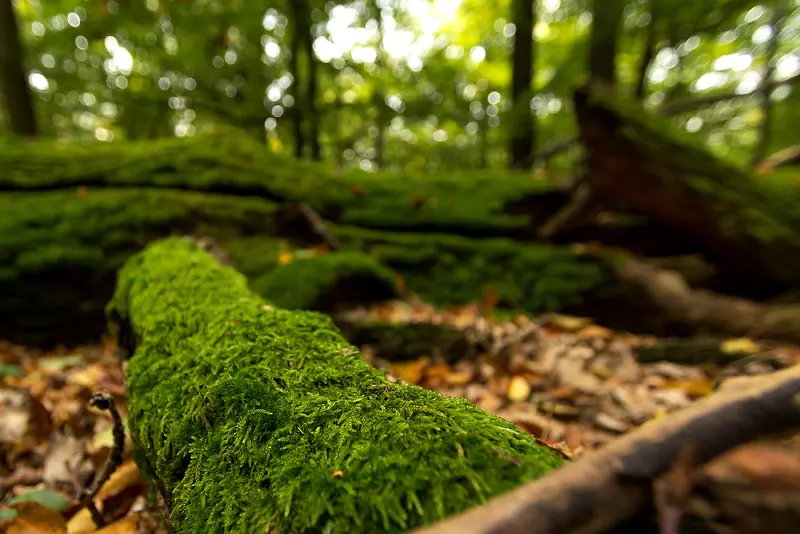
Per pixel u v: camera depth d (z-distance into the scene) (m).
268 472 0.91
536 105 8.71
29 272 3.75
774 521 0.53
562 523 0.56
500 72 12.49
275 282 3.49
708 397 0.74
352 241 4.80
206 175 4.79
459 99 8.24
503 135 9.06
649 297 4.25
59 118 11.58
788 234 4.22
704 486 0.59
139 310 1.97
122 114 7.70
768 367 2.51
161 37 7.64
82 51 7.95
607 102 4.12
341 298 3.68
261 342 1.36
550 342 3.23
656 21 7.56
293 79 8.19
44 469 1.94
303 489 0.82
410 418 0.93
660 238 5.14
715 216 4.23
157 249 2.88
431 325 3.15
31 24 9.58
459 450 0.81
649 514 0.62
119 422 1.55
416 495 0.74
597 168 4.50
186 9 6.77
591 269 4.55
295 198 5.02
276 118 7.81
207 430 1.15
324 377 1.16
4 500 1.81
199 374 1.31
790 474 0.55
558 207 5.41
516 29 8.47
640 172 4.25
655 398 2.45
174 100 7.39
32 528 1.49
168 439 1.21
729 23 7.07
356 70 9.14
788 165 6.72
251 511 0.87
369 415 0.96
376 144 12.11
